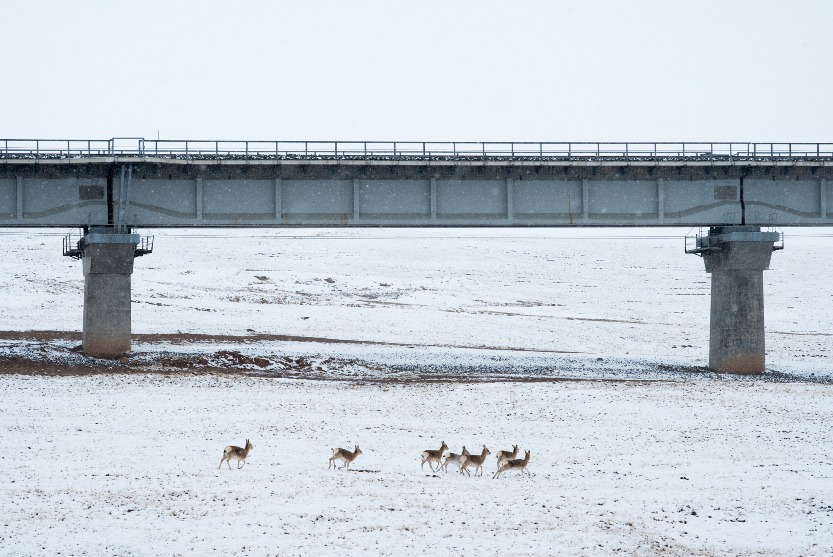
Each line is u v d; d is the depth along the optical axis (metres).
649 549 20.12
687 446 31.61
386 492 24.34
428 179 51.66
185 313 79.19
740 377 50.72
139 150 49.75
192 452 28.80
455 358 58.66
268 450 29.42
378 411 37.41
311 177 51.00
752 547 20.41
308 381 45.97
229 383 43.59
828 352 70.12
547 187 52.34
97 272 50.34
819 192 53.88
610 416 37.19
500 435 33.09
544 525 21.67
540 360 58.75
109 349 50.56
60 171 49.78
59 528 20.67
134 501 22.94
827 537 21.14
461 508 22.94
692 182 53.34
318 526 21.20
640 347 73.25
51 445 29.16
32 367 45.75
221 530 20.81
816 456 30.19
